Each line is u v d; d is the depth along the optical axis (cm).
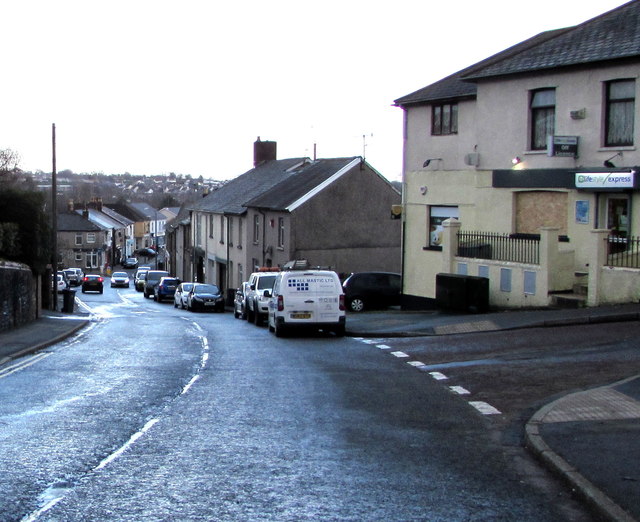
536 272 2230
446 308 2484
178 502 646
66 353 1866
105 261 11544
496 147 2527
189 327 2777
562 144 2219
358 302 3147
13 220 2995
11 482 706
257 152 6197
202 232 6369
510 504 638
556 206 2367
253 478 718
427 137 2903
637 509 586
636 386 1095
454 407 1059
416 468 752
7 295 2467
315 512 619
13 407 1098
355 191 4431
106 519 604
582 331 1697
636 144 2094
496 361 1427
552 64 2266
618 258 1991
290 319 2162
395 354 1641
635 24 2273
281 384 1284
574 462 720
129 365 1591
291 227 4303
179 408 1080
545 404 1017
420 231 2941
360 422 970
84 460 788
